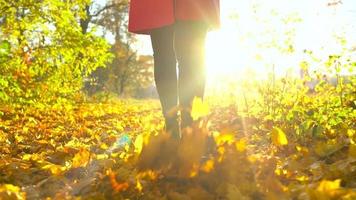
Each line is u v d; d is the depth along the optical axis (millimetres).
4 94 11047
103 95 25156
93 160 3945
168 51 3693
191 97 3566
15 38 12719
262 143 5098
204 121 3176
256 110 7938
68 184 3254
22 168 3869
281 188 2783
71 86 14195
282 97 6996
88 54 13648
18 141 6223
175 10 3541
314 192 2451
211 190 2959
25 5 12695
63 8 13703
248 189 2850
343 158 3660
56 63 13344
